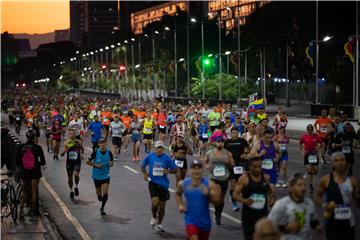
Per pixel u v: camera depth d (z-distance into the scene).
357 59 77.19
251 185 14.27
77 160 26.33
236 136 22.08
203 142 41.16
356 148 45.50
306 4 115.94
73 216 22.48
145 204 24.70
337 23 108.75
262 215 14.30
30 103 126.31
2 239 18.16
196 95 124.62
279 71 130.50
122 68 182.12
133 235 19.23
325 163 36.38
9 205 21.83
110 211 23.34
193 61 148.50
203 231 14.02
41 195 27.27
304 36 112.44
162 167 19.61
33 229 19.59
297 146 49.94
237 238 18.30
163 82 151.25
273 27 123.88
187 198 14.09
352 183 13.65
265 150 20.95
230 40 159.88
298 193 11.98
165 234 19.27
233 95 114.50
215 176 19.81
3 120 103.75
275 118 45.25
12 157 28.55
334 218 13.58
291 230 11.93
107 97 192.12
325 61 107.81
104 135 38.84
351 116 74.38
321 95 112.44
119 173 34.69
